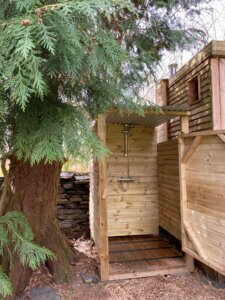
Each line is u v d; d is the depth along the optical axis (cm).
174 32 331
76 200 498
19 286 271
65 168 505
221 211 263
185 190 336
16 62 117
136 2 306
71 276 315
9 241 216
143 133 516
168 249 421
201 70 399
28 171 271
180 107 345
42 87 126
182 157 339
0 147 184
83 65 166
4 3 135
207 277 326
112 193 503
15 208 271
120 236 500
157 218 516
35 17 116
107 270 319
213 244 278
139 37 318
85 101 221
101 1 119
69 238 472
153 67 319
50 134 160
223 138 253
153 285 310
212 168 277
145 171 516
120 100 255
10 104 163
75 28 137
